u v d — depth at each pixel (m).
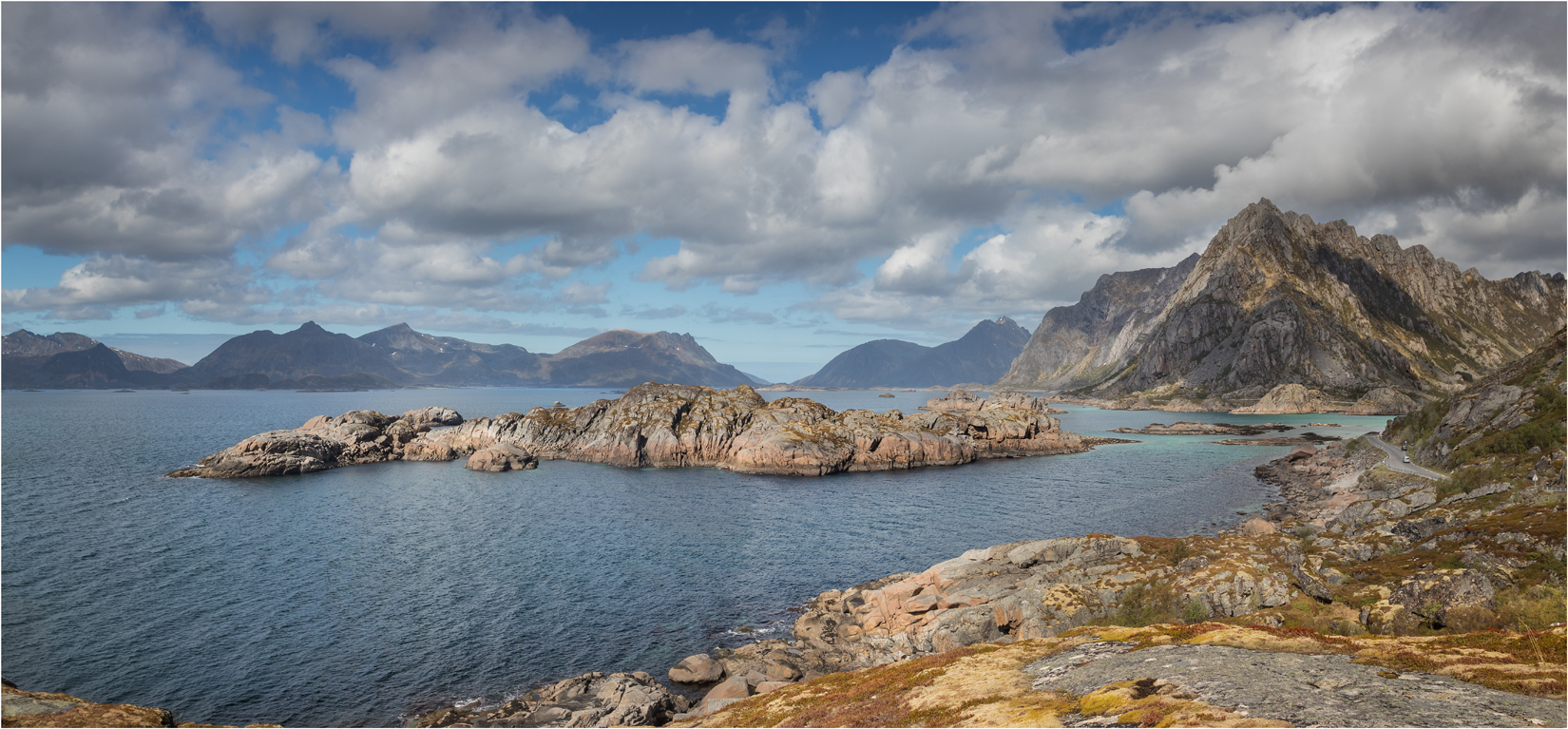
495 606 76.38
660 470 187.00
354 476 172.38
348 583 83.69
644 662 63.44
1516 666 24.09
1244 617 58.97
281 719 52.84
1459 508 86.88
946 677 36.38
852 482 166.00
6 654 62.44
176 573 86.56
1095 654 35.69
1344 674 25.56
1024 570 76.31
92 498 134.50
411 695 56.69
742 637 69.25
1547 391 123.94
